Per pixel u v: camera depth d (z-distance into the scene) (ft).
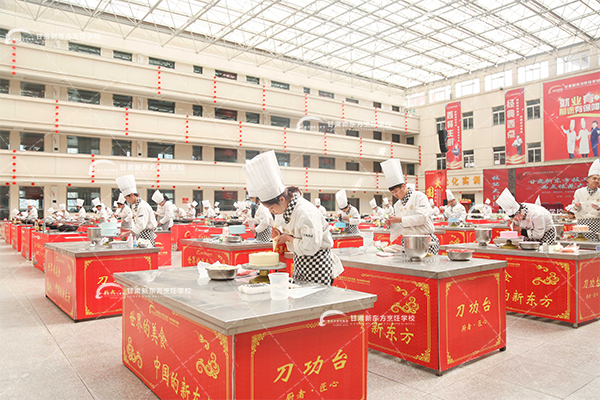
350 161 70.74
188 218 44.80
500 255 14.48
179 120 50.65
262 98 57.57
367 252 12.52
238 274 8.70
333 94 68.13
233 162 57.93
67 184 44.80
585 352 10.24
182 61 52.54
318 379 6.16
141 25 49.78
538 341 11.16
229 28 50.75
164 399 7.48
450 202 37.70
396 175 12.58
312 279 8.21
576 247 13.10
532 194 56.44
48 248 17.01
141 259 14.58
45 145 44.93
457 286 9.24
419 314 9.18
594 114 51.75
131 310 9.17
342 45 56.44
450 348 9.02
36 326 12.92
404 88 77.56
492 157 63.10
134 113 47.55
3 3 41.73
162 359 7.54
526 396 7.79
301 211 7.80
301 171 60.75
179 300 6.35
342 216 24.76
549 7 46.01
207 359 5.88
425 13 45.34
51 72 42.52
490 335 10.07
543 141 56.54
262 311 5.60
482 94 64.34
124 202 30.32
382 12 47.75
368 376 8.84
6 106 40.22
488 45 55.01
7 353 10.46
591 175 18.19
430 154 72.79
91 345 11.12
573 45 55.36
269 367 5.58
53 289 16.28
